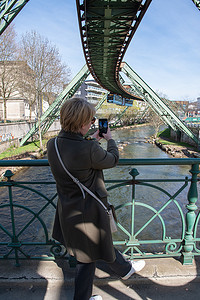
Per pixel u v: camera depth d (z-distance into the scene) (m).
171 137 36.06
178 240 2.18
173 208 9.39
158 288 1.93
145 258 2.23
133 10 9.12
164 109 25.33
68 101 1.34
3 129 21.30
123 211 8.97
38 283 1.96
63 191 1.42
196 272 2.07
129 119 66.19
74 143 1.31
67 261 2.18
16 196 10.58
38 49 22.70
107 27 10.73
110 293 1.89
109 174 14.88
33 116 50.97
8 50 25.11
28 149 21.48
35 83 24.44
